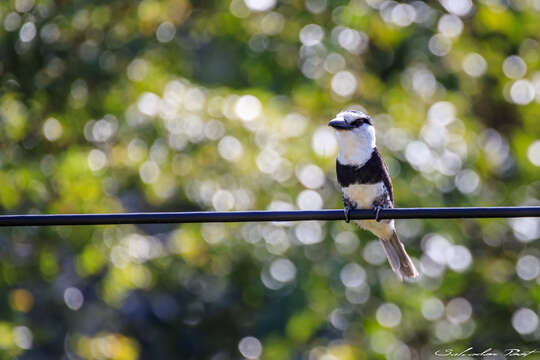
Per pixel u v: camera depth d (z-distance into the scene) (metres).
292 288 15.63
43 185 14.60
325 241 15.49
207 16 16.73
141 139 14.89
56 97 15.10
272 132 14.96
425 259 16.05
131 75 15.33
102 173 14.69
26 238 14.80
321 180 15.07
